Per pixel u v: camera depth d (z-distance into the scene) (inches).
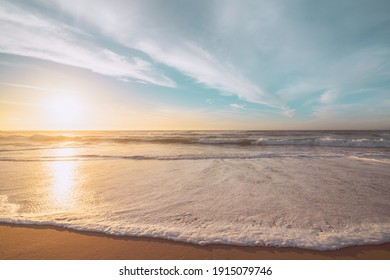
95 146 693.3
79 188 215.0
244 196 188.4
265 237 115.6
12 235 119.9
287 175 265.7
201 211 154.9
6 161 378.9
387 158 382.0
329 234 118.6
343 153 462.0
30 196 190.7
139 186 221.8
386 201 174.4
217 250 106.5
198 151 532.1
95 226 128.2
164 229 124.6
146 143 832.9
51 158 409.4
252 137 1219.9
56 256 103.3
